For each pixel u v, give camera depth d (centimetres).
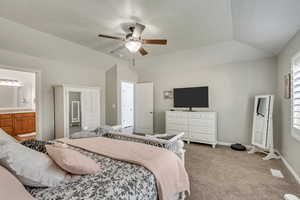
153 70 514
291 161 250
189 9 199
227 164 282
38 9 200
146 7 195
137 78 560
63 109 328
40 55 320
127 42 242
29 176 93
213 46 344
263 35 251
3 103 497
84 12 207
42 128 329
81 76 412
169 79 498
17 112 475
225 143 405
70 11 204
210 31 266
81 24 240
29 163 96
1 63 275
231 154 333
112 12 206
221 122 411
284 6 164
